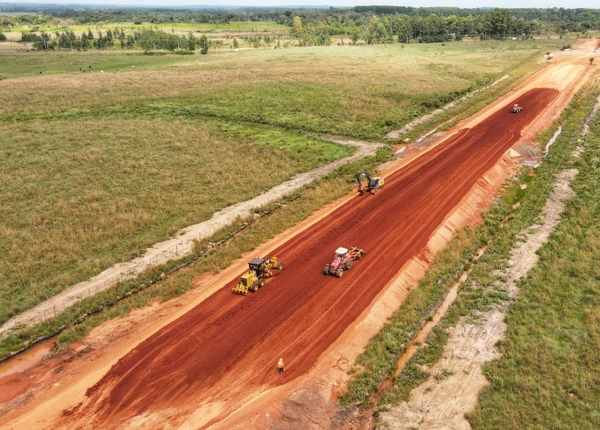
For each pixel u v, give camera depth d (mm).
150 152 54781
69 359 23703
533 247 33156
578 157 50156
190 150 55656
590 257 31391
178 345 24234
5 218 38906
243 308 27031
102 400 20953
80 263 32406
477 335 24703
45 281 30359
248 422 19375
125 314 27031
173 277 30375
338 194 42688
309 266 31141
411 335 25125
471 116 67438
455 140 56469
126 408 20469
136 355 23656
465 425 19391
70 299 28469
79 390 21578
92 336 25328
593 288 27938
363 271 30328
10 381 22422
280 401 20438
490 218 38500
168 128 64438
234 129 64938
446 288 29406
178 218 39375
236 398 20797
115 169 49562
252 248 34156
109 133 61406
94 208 40625
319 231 35969
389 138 59656
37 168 49656
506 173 47812
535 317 25875
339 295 27875
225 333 25000
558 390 20984
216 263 32094
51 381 22266
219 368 22594
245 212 39844
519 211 39062
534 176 47031
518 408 20047
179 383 21766
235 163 51625
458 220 37469
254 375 22094
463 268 31781
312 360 22938
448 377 22016
